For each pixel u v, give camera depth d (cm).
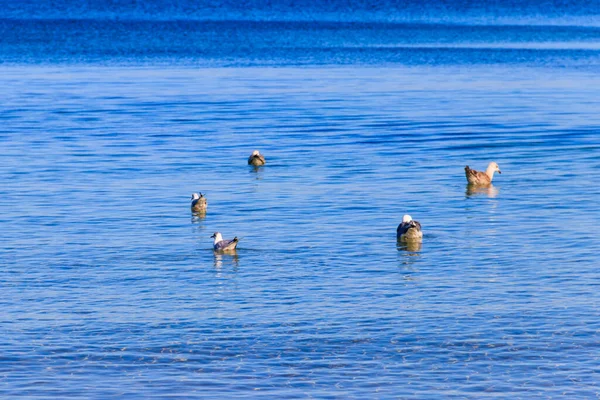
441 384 2556
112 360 2711
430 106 7900
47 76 10331
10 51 13212
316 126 6831
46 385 2564
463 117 7219
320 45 14550
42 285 3319
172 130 6694
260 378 2602
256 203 4481
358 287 3266
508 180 4966
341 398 2489
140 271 3469
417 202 4488
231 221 4159
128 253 3694
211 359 2714
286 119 7194
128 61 12044
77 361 2706
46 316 3023
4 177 5088
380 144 6069
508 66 11381
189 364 2686
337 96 8612
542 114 7319
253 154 5381
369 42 15175
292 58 12488
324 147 5966
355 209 4353
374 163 5438
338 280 3344
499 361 2680
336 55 12900
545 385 2544
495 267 3475
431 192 4697
